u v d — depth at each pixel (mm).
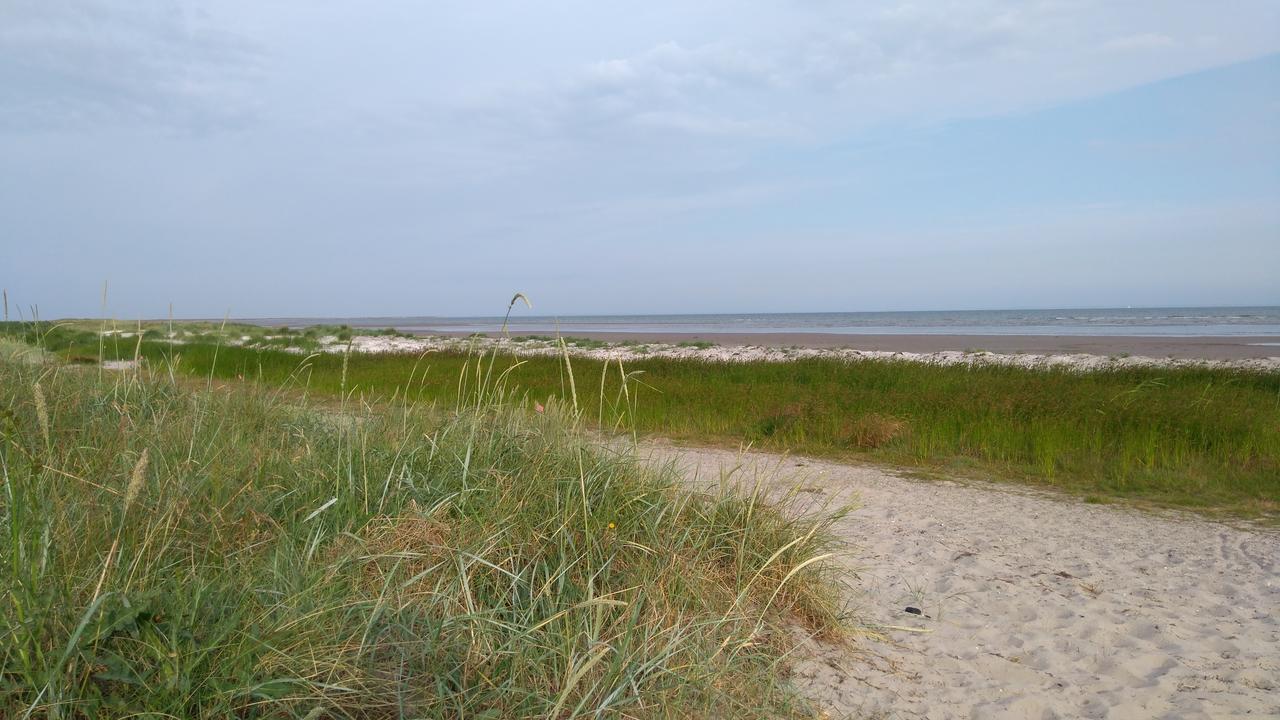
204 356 17312
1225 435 9133
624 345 34375
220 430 4371
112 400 4969
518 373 14750
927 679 3604
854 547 5375
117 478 3449
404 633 2777
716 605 3648
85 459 3584
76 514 2945
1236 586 4934
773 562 4059
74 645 2137
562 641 2910
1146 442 8953
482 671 2730
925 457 9242
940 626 4227
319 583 2787
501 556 3496
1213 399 11094
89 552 2678
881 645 3939
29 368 5375
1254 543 5953
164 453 3756
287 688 2359
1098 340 35938
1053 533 6176
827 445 9953
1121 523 6527
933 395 11922
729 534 4262
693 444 9992
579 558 3574
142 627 2359
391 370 15859
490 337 38844
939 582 4922
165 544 2764
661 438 10359
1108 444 9266
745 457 9086
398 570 3277
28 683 2078
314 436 4738
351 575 3041
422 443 4375
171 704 2203
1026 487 7922
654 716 2760
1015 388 12328
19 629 2166
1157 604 4609
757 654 3357
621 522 3939
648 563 3680
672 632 3096
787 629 3861
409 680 2594
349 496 3713
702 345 34094
